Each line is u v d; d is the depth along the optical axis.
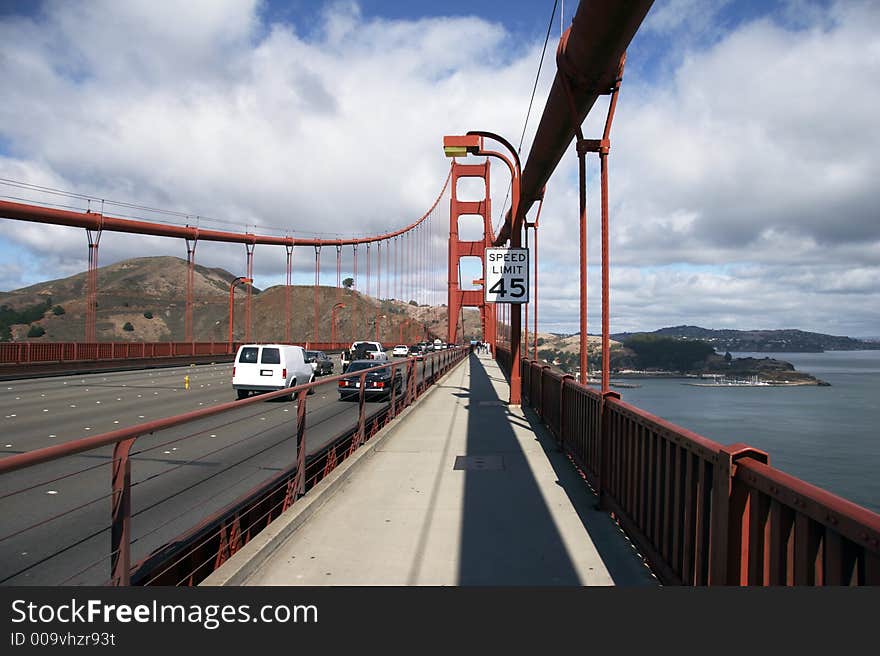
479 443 10.38
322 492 6.41
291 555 4.83
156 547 5.17
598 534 5.41
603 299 7.85
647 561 4.55
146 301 144.12
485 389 21.83
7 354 27.19
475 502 6.54
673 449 4.00
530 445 10.16
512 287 15.59
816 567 2.26
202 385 24.81
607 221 8.02
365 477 7.77
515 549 5.00
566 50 8.41
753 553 2.74
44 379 27.08
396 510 6.21
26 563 4.89
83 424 13.27
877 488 13.08
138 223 48.66
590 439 7.04
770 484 2.55
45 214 41.22
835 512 2.07
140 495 7.05
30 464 2.47
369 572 4.46
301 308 151.25
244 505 5.66
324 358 33.56
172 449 9.88
